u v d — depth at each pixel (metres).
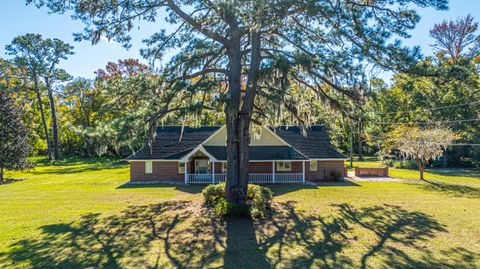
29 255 9.08
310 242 10.13
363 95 11.87
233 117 12.51
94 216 13.92
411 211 14.68
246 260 8.62
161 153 26.72
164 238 10.63
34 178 29.59
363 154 58.34
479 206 15.90
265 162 26.86
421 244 9.88
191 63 13.98
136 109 13.80
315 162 27.12
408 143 27.52
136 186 23.62
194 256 8.94
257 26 10.98
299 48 13.09
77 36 12.52
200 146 24.64
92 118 50.81
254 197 14.92
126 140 12.25
